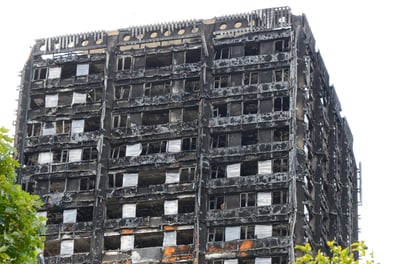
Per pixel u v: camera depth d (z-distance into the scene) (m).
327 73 170.75
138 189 151.62
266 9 158.62
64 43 165.38
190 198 149.25
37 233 47.25
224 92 154.50
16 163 48.69
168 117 156.88
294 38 155.75
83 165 155.75
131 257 147.50
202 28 160.25
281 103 152.75
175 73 158.50
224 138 152.50
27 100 163.12
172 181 151.25
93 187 154.75
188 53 161.00
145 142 155.50
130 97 158.88
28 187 156.25
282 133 151.25
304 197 146.88
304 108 151.38
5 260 45.41
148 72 159.88
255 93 153.00
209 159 150.62
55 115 160.88
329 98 170.75
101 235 149.75
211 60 157.62
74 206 153.25
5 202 46.41
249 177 147.50
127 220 149.88
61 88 162.38
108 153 156.12
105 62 162.38
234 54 157.62
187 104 156.25
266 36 157.00
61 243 150.62
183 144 153.75
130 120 157.38
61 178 155.75
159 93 158.88
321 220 155.12
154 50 161.38
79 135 158.38
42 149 158.62
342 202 175.00
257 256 143.12
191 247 145.75
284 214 144.12
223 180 148.62
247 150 149.75
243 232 145.12
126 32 164.25
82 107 160.50
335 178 168.38
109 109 158.75
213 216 146.88
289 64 154.25
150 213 152.12
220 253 144.50
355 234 186.00
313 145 157.88
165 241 147.38
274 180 146.62
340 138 178.75
